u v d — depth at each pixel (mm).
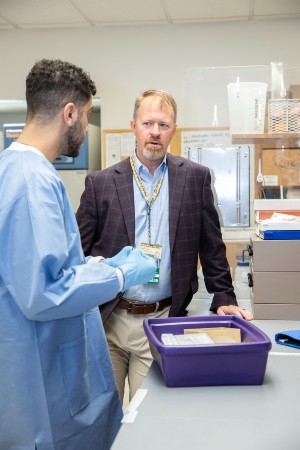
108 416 1455
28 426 1229
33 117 1306
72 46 3881
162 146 1789
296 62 3652
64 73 1286
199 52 3754
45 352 1241
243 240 2936
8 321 1200
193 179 1873
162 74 3803
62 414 1278
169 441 904
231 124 2053
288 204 2084
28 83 1307
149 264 1346
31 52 3916
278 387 1140
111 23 3762
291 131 1995
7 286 1162
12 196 1159
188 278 1825
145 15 3590
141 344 1787
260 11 3502
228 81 3211
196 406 1042
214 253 1897
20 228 1134
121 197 1824
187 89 3307
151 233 1811
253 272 1774
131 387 1853
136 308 1774
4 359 1209
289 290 1753
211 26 3734
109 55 3850
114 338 1825
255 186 2666
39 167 1220
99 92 3867
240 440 904
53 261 1118
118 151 3861
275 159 2480
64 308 1135
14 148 1273
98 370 1445
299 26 3645
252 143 2277
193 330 1327
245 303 2119
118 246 1802
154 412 1017
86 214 1870
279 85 2338
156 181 1858
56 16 3609
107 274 1222
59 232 1162
